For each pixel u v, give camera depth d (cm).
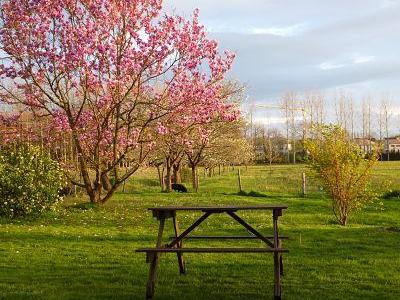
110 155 2581
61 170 2264
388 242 1408
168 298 850
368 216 2112
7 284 942
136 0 2308
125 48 2327
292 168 7050
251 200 2742
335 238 1491
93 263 1154
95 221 1933
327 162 1905
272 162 9550
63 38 2292
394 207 2372
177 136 2525
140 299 848
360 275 1014
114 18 2305
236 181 4747
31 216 2009
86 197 2798
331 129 1983
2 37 2295
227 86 3909
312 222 1934
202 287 929
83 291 895
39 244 1411
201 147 3609
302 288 918
